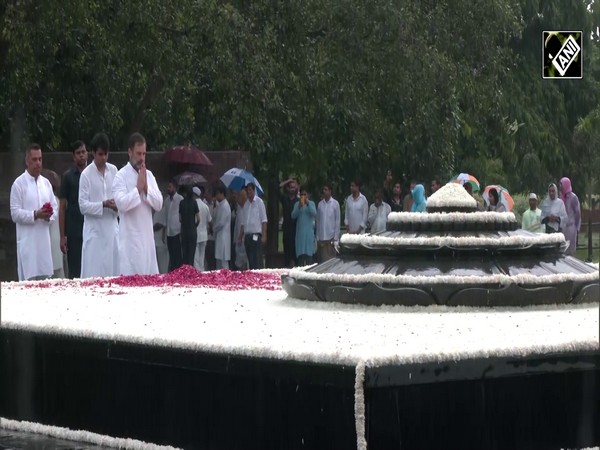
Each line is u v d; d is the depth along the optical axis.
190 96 24.25
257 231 23.09
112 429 6.04
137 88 22.70
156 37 21.61
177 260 21.67
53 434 6.35
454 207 7.78
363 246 7.44
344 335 5.64
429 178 27.97
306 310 7.03
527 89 34.72
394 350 5.00
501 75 27.97
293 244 25.22
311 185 29.28
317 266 7.72
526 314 6.64
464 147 33.25
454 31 26.28
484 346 5.20
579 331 5.79
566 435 5.41
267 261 27.36
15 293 8.54
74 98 23.20
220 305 7.43
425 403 4.96
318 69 24.06
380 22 24.34
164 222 21.61
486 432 5.14
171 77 22.20
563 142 35.97
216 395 5.46
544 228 23.98
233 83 22.39
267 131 24.08
